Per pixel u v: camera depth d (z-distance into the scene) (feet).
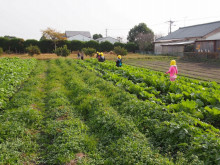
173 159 16.87
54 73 54.60
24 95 31.73
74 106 28.78
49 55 134.62
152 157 16.14
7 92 32.07
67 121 22.54
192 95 30.22
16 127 20.67
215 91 32.73
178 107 25.17
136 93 34.06
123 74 47.70
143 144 17.93
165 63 95.96
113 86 36.35
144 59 116.88
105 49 177.58
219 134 19.63
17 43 150.92
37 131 21.91
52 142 19.66
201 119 24.89
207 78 55.47
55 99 30.17
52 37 184.44
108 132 20.75
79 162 15.84
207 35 121.80
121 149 17.10
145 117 22.84
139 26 224.12
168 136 19.25
